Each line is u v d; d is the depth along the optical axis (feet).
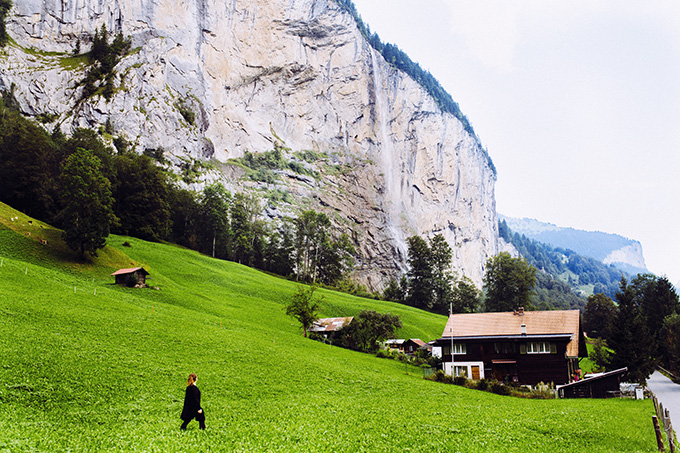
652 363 240.53
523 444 83.66
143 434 72.90
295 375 150.20
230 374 136.36
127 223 446.60
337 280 608.60
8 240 277.64
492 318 244.83
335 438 76.89
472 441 82.48
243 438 72.08
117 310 199.31
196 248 521.65
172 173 630.33
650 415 133.59
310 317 289.33
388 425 91.25
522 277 542.16
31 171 386.93
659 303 379.55
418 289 612.29
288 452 65.57
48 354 117.91
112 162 456.45
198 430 75.72
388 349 290.56
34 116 612.70
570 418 115.96
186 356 148.66
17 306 164.25
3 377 97.45
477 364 231.30
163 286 293.23
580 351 249.14
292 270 577.02
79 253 302.86
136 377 115.75
